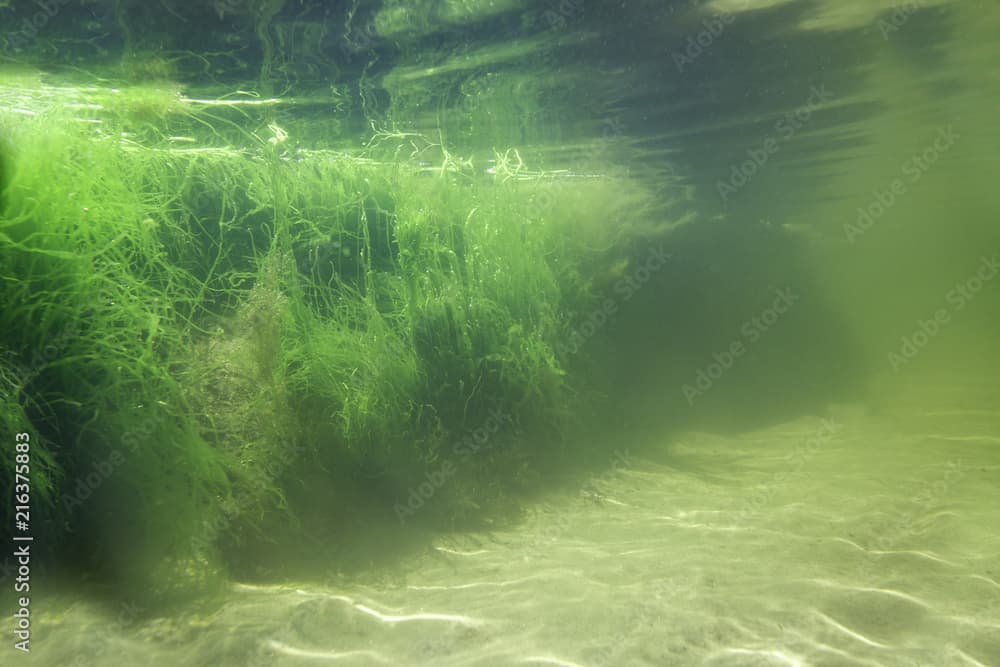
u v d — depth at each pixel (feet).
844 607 11.27
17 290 13.65
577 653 10.16
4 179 14.14
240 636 11.14
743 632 10.55
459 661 10.15
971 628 10.32
